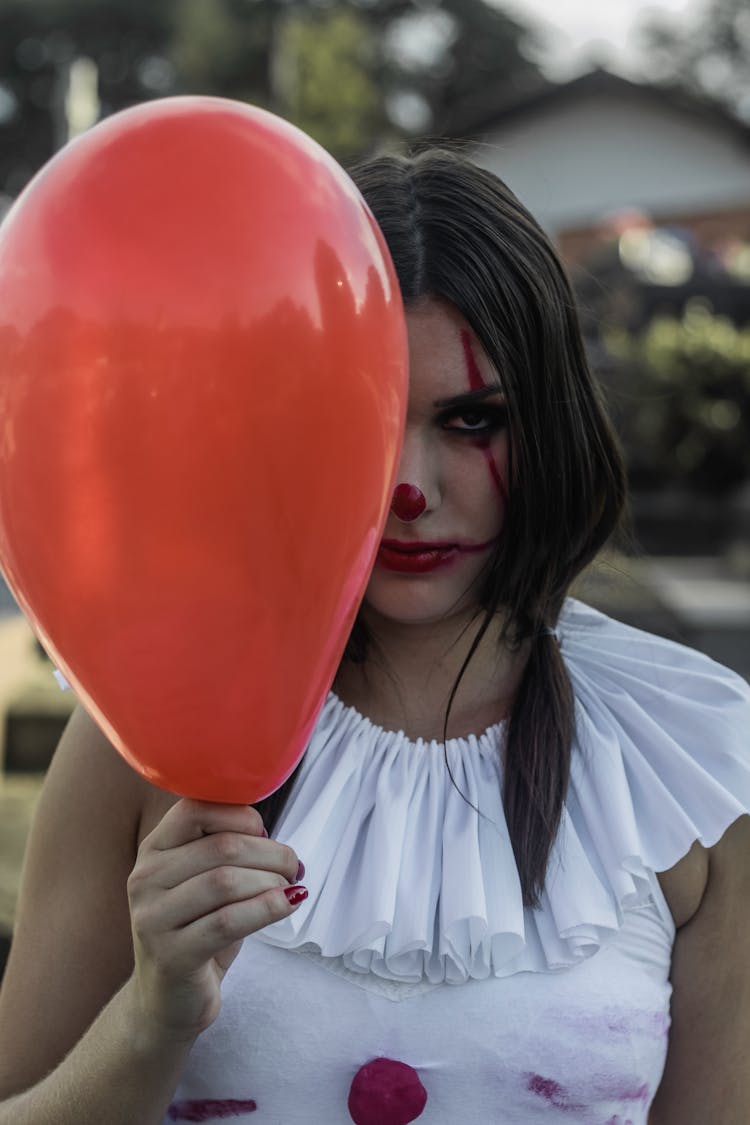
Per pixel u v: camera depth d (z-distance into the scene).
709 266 11.95
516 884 1.21
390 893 1.18
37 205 0.91
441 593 1.20
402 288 1.15
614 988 1.19
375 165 1.24
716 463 9.17
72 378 0.87
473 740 1.30
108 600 0.90
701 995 1.25
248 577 0.89
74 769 1.23
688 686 1.38
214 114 0.92
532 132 14.47
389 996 1.18
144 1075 1.04
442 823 1.26
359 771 1.28
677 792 1.28
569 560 1.30
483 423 1.18
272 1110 1.18
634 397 9.20
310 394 0.87
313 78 19.56
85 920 1.21
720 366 9.16
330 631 0.95
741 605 6.55
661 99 14.09
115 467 0.87
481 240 1.17
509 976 1.19
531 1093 1.17
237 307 0.86
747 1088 1.23
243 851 0.99
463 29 40.91
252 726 0.95
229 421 0.86
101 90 41.00
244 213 0.87
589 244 12.32
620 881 1.21
